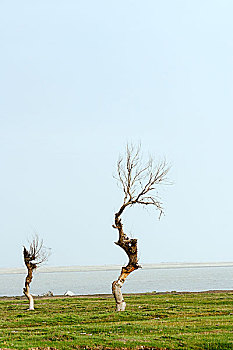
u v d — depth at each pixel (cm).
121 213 5084
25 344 3084
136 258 4988
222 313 4450
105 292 10994
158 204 5162
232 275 19400
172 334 3338
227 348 2936
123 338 3181
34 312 5234
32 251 5822
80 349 2991
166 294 7444
